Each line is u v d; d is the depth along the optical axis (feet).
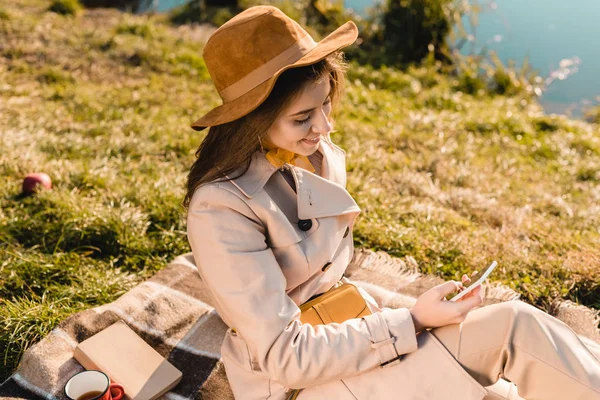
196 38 28.86
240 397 7.07
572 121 22.49
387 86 24.32
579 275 10.93
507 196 15.10
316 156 7.66
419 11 28.07
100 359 8.24
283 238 6.62
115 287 10.66
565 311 9.82
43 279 10.78
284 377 6.13
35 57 23.65
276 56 5.97
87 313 9.12
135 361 8.34
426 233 12.52
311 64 5.95
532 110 23.77
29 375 8.05
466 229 13.00
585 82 27.09
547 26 32.60
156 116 19.21
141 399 7.84
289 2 32.12
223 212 6.31
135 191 13.65
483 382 6.26
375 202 13.61
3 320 9.16
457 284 6.45
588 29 32.40
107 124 17.93
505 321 6.07
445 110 22.15
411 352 6.25
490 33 31.40
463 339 6.15
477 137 19.66
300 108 6.03
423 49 28.45
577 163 18.08
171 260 11.86
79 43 25.44
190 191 6.70
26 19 27.68
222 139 6.37
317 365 6.07
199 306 9.74
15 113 18.30
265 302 6.16
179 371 8.33
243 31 5.97
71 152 15.92
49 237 12.05
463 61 28.07
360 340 6.16
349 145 17.17
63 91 20.62
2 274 10.66
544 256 11.90
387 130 18.74
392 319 6.28
